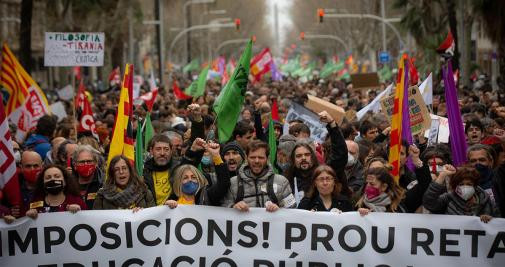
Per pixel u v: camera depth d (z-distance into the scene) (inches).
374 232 348.2
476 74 2226.9
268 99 889.5
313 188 367.9
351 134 571.5
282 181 374.9
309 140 484.4
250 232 352.5
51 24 1723.7
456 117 467.5
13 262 350.6
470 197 364.2
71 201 375.6
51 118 576.7
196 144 400.5
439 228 346.0
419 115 491.8
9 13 2348.7
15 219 350.3
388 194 359.6
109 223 352.8
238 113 436.1
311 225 350.6
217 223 353.1
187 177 371.2
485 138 534.9
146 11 3390.7
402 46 2306.8
